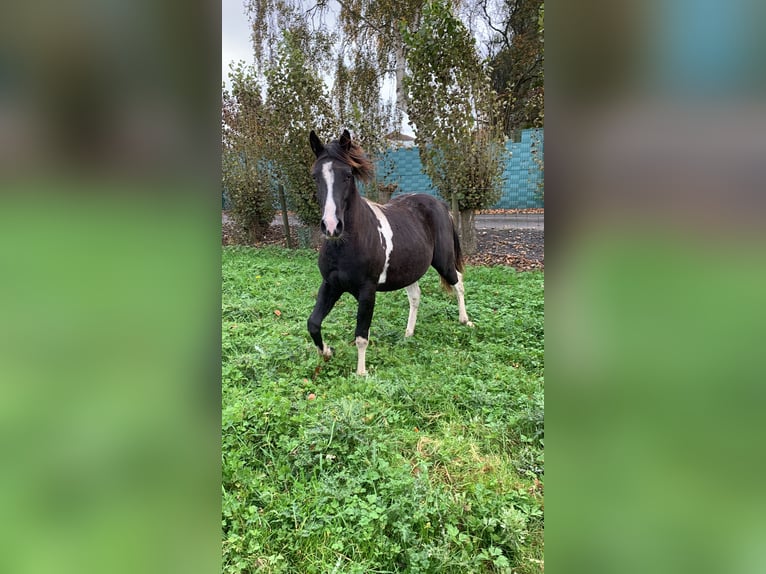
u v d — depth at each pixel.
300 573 1.66
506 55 9.86
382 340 4.04
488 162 7.25
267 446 2.32
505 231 8.93
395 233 3.62
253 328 4.03
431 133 7.10
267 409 2.50
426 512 1.84
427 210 4.25
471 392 2.93
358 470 2.15
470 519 1.83
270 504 1.93
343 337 4.05
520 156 9.63
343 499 1.97
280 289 5.53
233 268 6.70
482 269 6.90
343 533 1.80
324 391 3.02
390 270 3.56
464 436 2.54
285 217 9.32
